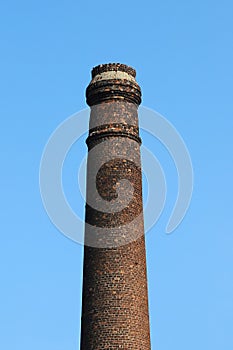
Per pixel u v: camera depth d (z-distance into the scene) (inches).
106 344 1457.9
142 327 1492.4
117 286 1507.1
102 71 1717.5
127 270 1525.6
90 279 1531.7
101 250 1546.5
